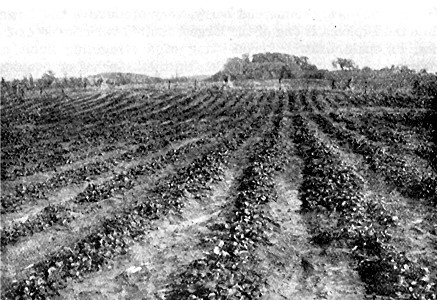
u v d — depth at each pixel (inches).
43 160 1430.9
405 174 1005.8
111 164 1299.2
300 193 962.1
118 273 614.9
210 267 588.1
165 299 541.3
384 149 1342.3
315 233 730.2
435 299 501.4
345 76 4709.6
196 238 730.2
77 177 1155.3
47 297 548.4
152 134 1868.8
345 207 802.2
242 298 509.0
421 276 552.1
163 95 3420.3
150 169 1206.9
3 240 764.0
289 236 726.5
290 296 541.3
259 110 2588.6
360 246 654.5
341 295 541.6
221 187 1023.6
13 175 1229.1
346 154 1318.9
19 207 952.9
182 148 1472.7
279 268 611.5
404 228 730.8
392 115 2074.3
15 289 578.9
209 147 1512.1
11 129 2074.3
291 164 1219.2
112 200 952.9
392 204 846.5
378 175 1043.3
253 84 4443.9
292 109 2578.7
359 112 2308.1
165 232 759.7
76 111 2689.5
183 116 2432.3
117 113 2571.4
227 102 3014.3
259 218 761.0
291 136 1662.2
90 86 4653.1
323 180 984.9
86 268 611.8
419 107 2450.8
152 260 657.6
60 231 802.2
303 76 5344.5
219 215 826.2
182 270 615.2
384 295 527.5
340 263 624.1
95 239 706.8
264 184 968.9
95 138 1795.0
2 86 3907.5
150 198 920.3
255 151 1380.4
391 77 4252.0
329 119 2090.3
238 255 610.2
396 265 571.8
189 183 984.9
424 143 1456.7
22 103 3088.1
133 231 727.1
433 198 847.7
